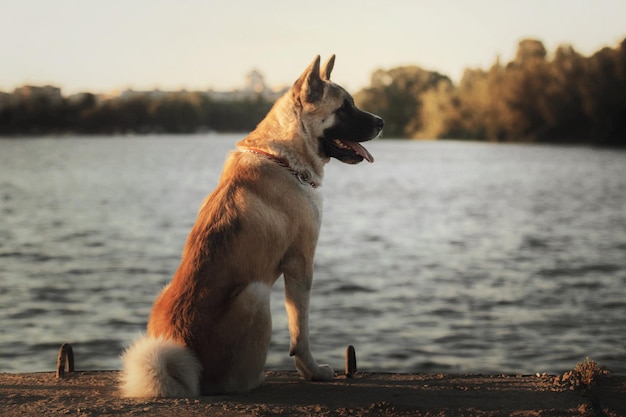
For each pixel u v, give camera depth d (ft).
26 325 40.11
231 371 17.30
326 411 15.97
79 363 32.86
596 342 36.42
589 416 15.61
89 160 283.18
